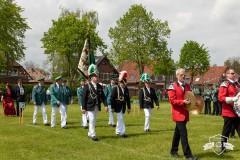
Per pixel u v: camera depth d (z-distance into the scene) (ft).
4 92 70.90
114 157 28.25
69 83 194.80
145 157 28.25
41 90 52.65
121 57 191.52
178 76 27.84
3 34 155.12
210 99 78.64
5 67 165.07
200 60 233.96
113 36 195.52
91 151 31.01
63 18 195.11
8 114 70.44
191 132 43.27
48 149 31.76
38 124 53.31
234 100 27.86
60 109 47.91
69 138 38.47
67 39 183.52
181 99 27.22
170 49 197.06
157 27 192.34
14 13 155.33
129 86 290.97
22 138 38.42
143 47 191.01
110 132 43.37
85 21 185.88
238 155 28.84
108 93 51.01
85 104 37.60
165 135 40.45
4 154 29.45
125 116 69.97
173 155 28.58
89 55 72.23
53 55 199.52
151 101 44.04
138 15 190.49
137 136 39.81
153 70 226.38
